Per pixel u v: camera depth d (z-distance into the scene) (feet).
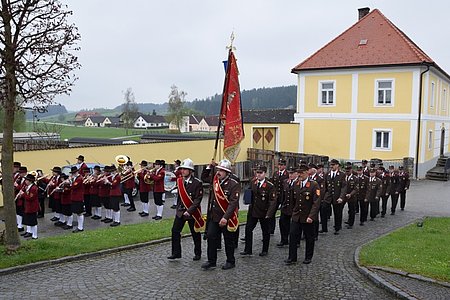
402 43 98.53
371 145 99.35
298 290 25.18
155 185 50.55
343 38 107.76
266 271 28.96
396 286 24.90
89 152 66.13
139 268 29.27
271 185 33.12
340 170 44.01
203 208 57.31
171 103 293.02
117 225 46.24
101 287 25.44
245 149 98.07
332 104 103.55
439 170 95.66
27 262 29.19
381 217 53.47
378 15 108.58
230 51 33.71
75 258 30.91
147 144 73.67
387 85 97.09
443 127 113.91
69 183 44.55
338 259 32.22
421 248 33.73
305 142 107.55
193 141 81.00
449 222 47.06
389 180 53.83
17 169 47.44
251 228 33.30
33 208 40.40
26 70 29.84
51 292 24.57
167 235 37.78
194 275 27.84
